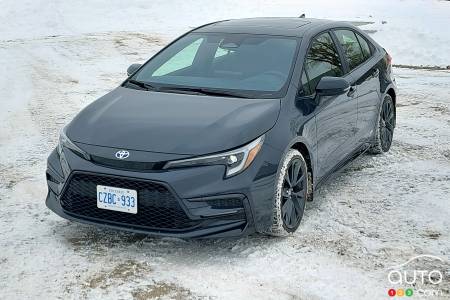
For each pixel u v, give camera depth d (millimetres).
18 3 24781
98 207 3928
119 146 3916
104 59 14148
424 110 8711
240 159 3844
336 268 3832
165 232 3791
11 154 6562
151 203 3791
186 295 3506
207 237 3768
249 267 3852
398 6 23531
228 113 4180
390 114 6480
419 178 5598
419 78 11727
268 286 3613
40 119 8266
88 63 13562
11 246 4156
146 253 4055
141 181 3758
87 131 4152
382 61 6332
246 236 4316
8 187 5461
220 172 3775
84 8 24500
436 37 16141
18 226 4520
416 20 19297
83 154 3965
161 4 25203
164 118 4160
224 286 3613
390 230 4422
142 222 3844
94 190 3939
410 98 9625
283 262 3914
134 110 4352
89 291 3557
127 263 3910
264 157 3949
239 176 3809
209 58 5043
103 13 23812
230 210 3793
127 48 15797
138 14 23688
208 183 3736
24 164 6195
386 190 5285
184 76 4910
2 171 5953
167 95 4621
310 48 4984
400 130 7504
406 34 16672
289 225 4262
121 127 4105
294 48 4898
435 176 5648
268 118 4160
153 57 5371
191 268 3844
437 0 25328
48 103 9359
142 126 4078
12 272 3783
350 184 5461
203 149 3809
